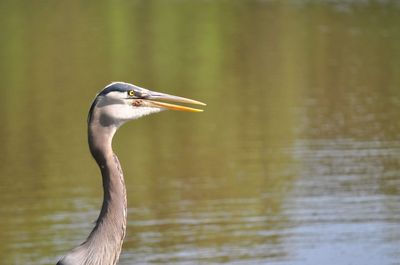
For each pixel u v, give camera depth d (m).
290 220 13.26
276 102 19.89
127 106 7.12
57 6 34.84
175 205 13.84
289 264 11.71
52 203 13.90
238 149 16.41
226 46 27.25
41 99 20.77
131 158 16.08
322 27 29.83
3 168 15.55
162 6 35.03
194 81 22.41
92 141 7.09
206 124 18.25
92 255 7.01
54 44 27.61
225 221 13.17
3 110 19.81
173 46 27.36
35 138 17.45
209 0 36.72
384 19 31.00
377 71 22.98
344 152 16.03
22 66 24.62
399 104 19.41
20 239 12.50
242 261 11.75
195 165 15.54
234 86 21.67
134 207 13.79
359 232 12.80
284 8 34.19
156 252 12.12
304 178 14.84
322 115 18.64
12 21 31.58
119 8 34.47
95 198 14.15
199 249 12.27
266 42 27.67
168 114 19.48
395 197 13.98
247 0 36.41
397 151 16.08
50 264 11.64
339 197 13.96
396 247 12.15
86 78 22.91
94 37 28.73
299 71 23.36
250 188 14.48
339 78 22.33
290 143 16.62
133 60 25.17
